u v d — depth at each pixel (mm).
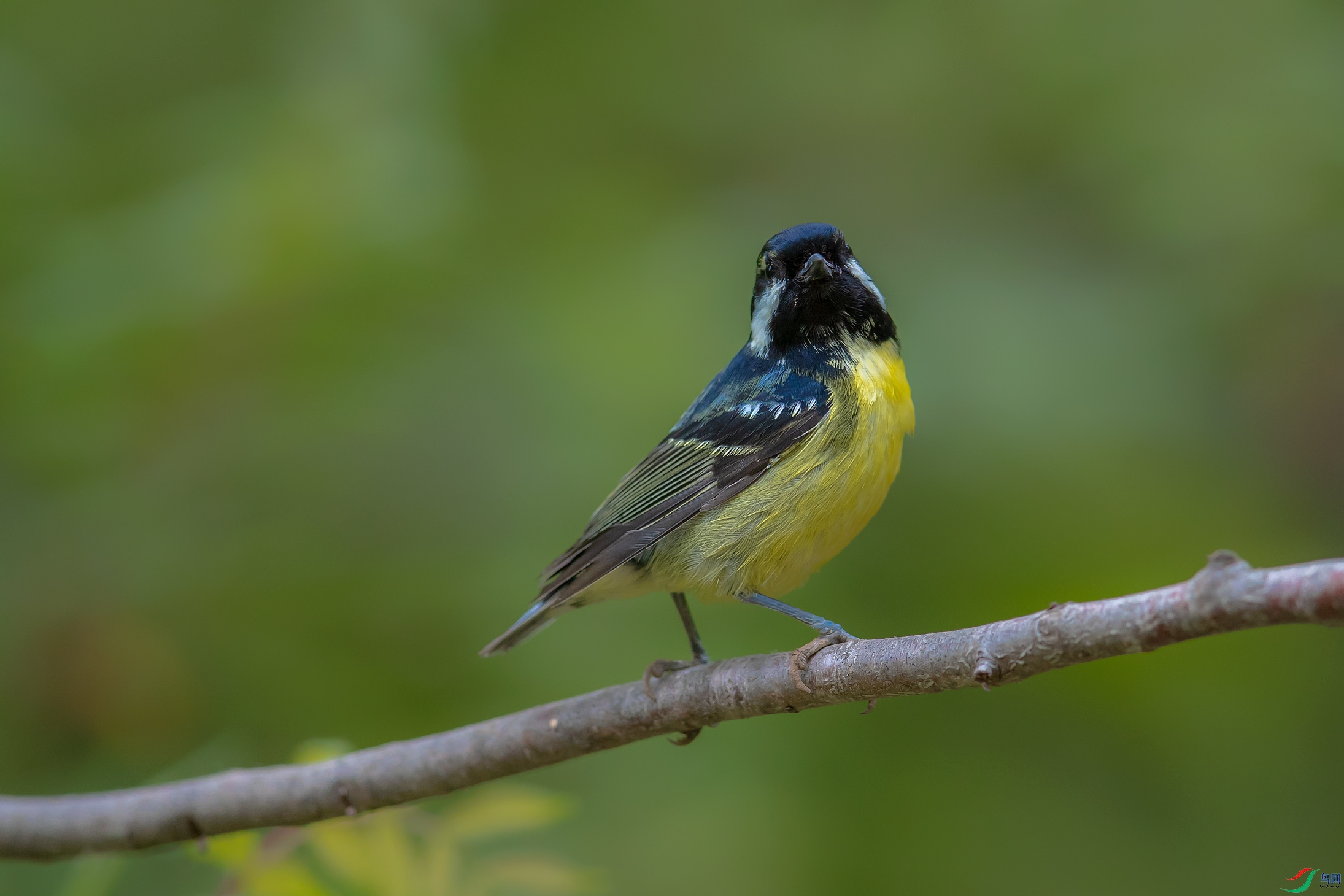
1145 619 5039
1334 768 10398
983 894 9938
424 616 11070
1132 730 10516
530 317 12359
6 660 10812
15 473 11359
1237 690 10570
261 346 11883
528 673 10594
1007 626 5590
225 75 13977
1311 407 11922
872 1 14906
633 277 12586
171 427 11891
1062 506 10945
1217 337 12070
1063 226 13094
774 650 10375
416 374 12102
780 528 8070
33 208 11695
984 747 10617
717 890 9984
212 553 11422
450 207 11820
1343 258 11922
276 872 6887
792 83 14961
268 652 10992
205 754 8930
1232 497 11328
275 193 11008
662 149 14836
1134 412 11359
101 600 11094
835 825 10203
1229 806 10312
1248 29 13031
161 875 9727
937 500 11023
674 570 8281
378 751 7426
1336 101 12320
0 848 7605
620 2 14672
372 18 11961
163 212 11328
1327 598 4484
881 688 6184
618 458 11289
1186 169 12352
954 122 14227
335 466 11867
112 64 13922
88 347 10969
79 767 10711
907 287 12367
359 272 11539
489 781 7426
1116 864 10070
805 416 8117
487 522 11523
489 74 14430
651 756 10695
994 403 11203
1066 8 13680
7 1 13648
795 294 8477
